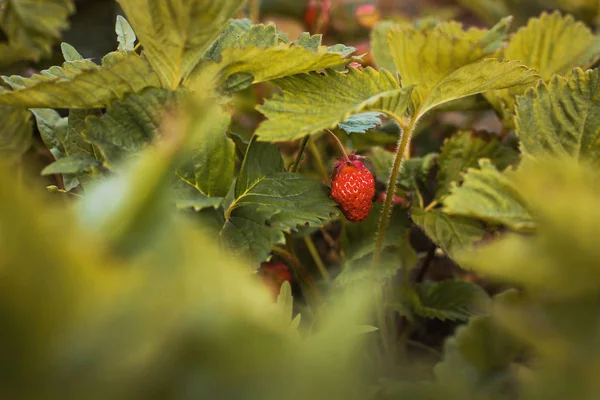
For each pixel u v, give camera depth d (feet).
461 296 1.41
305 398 0.74
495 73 1.14
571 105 1.18
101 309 0.70
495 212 1.04
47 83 1.08
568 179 1.01
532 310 0.97
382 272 1.30
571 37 1.56
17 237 0.68
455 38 1.09
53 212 0.74
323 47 1.21
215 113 1.14
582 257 0.93
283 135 1.11
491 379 1.04
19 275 0.69
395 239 1.34
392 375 1.25
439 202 1.42
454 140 1.44
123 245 0.74
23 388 0.69
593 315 0.95
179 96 1.12
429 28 1.10
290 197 1.20
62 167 1.09
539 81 1.20
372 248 1.33
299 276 1.33
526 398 0.94
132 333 0.70
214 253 0.78
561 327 0.95
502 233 1.32
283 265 1.43
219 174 1.15
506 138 1.59
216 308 0.74
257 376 0.74
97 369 0.69
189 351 0.74
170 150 0.83
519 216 1.04
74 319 0.70
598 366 0.92
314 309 1.32
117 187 0.76
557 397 0.92
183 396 0.73
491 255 0.96
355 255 1.34
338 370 0.77
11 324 0.69
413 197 1.43
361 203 1.25
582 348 0.93
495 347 1.06
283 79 1.19
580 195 0.95
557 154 1.18
